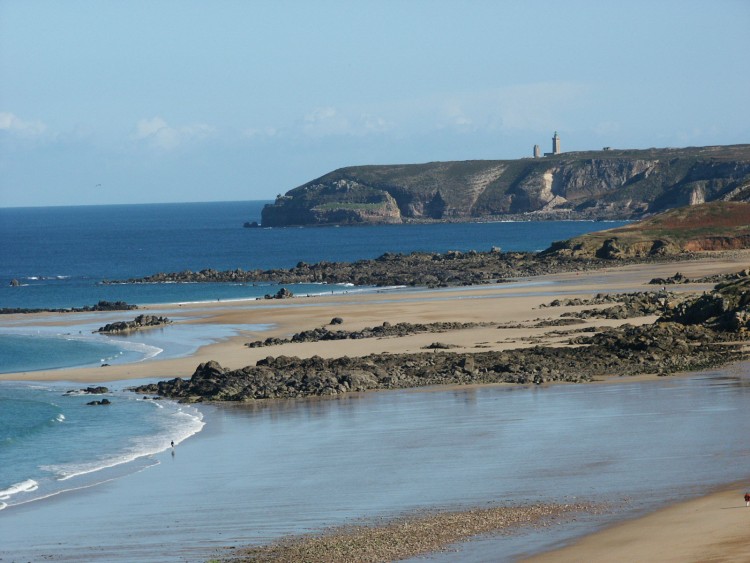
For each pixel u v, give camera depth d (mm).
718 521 38844
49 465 60438
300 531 43281
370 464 56062
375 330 123812
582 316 129125
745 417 62656
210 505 48875
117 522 46688
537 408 70938
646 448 55375
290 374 90000
